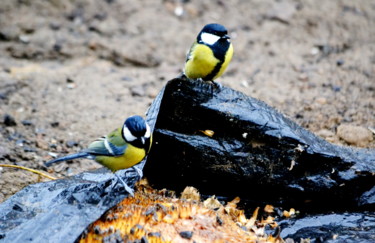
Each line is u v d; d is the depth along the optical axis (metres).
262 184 8.66
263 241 7.58
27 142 11.18
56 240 6.59
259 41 16.98
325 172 8.52
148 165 9.14
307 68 15.36
